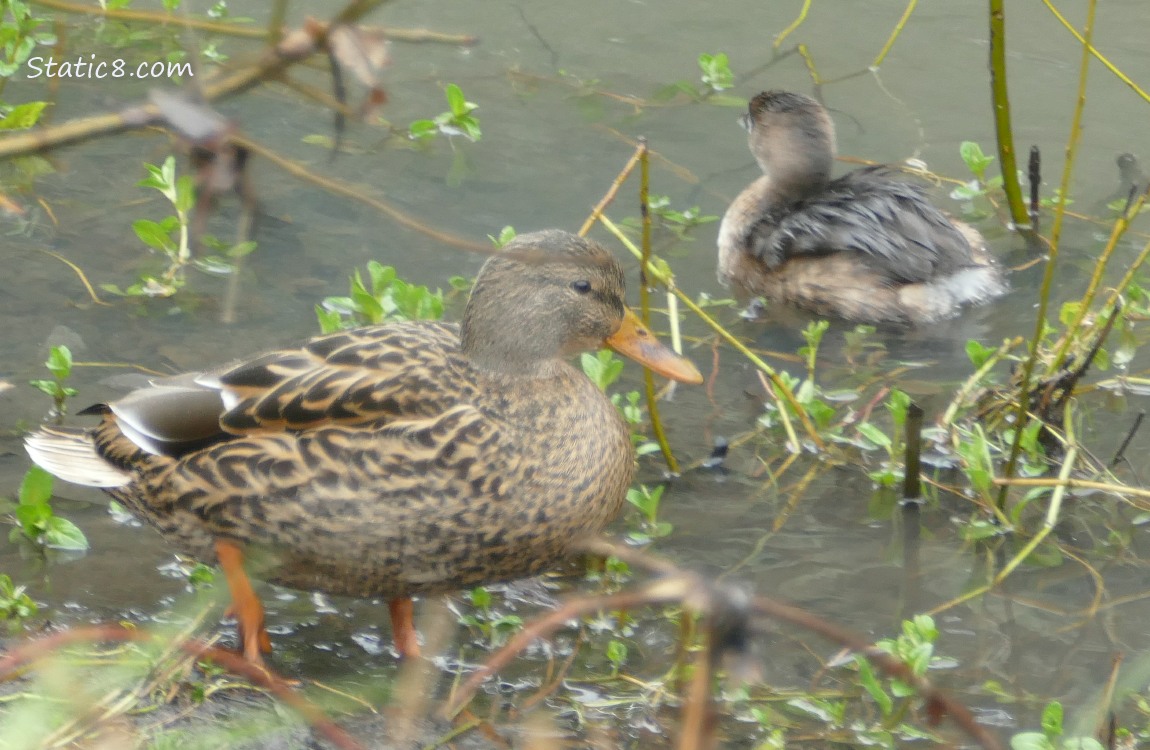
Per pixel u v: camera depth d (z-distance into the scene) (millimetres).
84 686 7195
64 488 9547
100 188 13211
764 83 15945
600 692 7719
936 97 15648
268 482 7312
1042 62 16234
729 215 13227
